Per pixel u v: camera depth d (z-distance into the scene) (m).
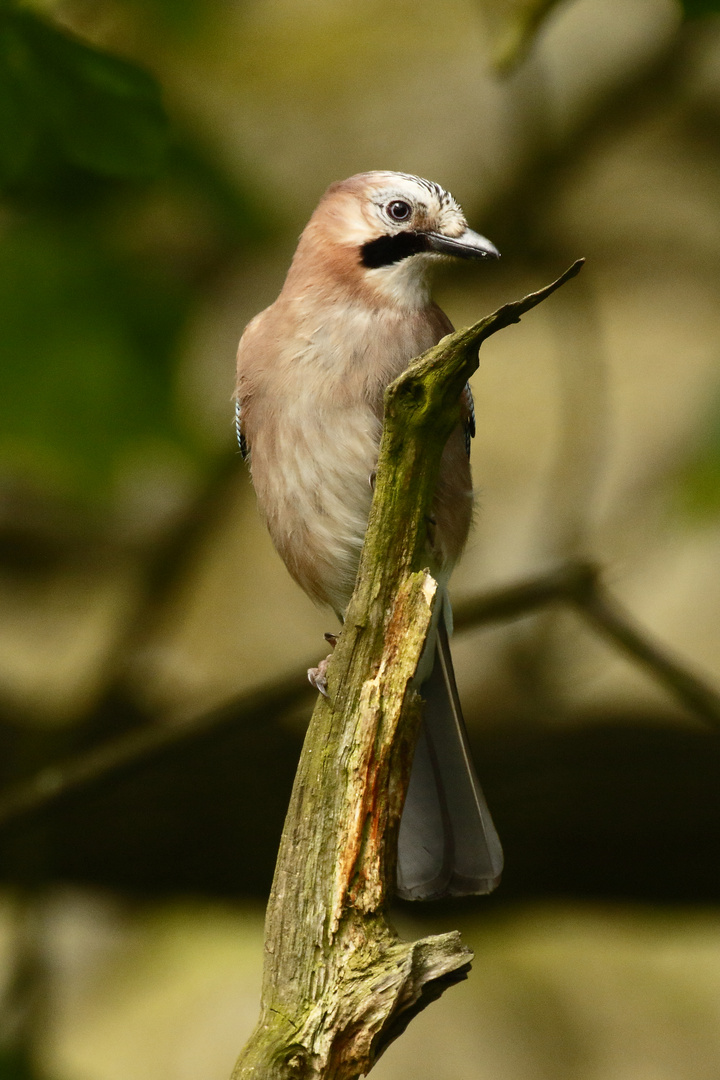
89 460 10.03
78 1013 12.95
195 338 10.76
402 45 13.02
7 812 8.67
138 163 7.43
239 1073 4.55
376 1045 4.57
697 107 12.88
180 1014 12.95
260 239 10.02
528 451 12.06
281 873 4.85
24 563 12.01
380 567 4.91
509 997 12.76
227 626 11.63
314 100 12.78
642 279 12.59
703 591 11.15
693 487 8.92
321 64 12.92
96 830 10.15
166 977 13.28
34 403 9.84
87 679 10.49
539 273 12.52
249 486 11.17
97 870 10.35
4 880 10.55
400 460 4.85
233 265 12.28
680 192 12.77
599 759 10.23
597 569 8.77
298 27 13.05
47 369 9.83
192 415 10.41
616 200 12.68
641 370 12.17
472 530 7.65
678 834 10.04
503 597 8.74
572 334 12.05
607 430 11.77
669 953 13.23
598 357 11.96
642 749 10.27
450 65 12.84
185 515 10.85
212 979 13.24
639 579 11.37
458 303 12.69
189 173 9.54
